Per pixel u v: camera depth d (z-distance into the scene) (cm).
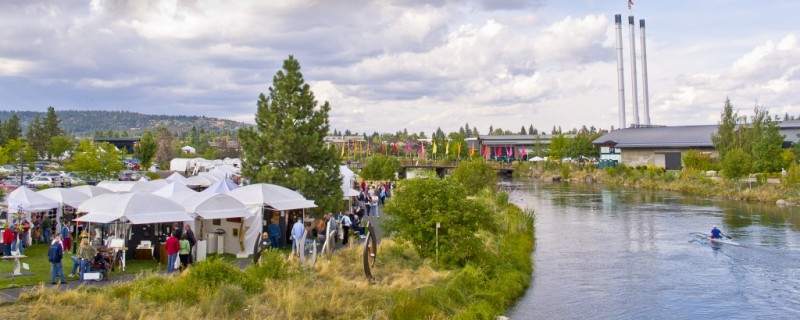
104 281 2425
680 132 12400
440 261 2998
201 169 9456
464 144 15838
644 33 15988
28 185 6488
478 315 2300
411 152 18075
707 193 7994
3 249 2909
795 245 4150
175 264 2592
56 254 2300
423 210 3147
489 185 7344
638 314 2559
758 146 8338
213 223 3200
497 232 4109
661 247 4134
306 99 3816
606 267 3475
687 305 2697
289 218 3478
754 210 6200
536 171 13325
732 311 2611
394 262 2961
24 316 1784
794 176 7219
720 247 4106
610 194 8456
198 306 2020
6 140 13412
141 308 1938
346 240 3522
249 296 2177
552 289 2959
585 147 13738
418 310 2172
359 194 4831
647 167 11138
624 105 16038
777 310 2625
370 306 2188
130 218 2667
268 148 3781
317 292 2255
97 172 7306
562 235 4697
